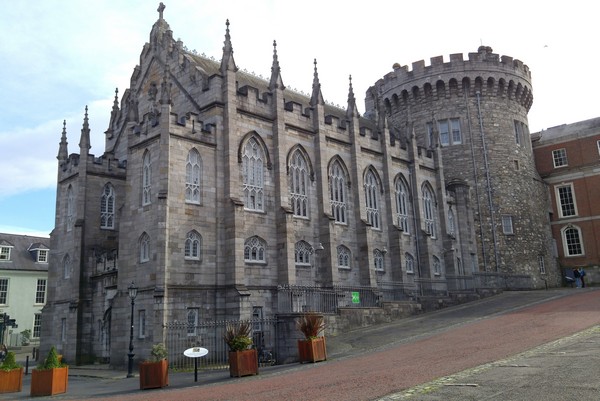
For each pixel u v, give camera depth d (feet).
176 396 58.59
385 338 96.99
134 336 109.91
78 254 134.92
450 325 102.99
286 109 140.77
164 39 144.97
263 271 124.36
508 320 97.96
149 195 115.14
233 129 123.24
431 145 198.29
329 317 111.34
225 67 125.59
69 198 146.00
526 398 37.88
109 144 163.53
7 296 230.07
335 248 141.08
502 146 208.44
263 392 54.13
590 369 46.06
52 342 139.85
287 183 133.39
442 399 40.16
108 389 74.08
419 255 174.50
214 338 110.63
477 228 201.05
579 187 226.17
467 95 210.38
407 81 217.77
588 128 233.55
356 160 156.76
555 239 229.25
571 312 98.37
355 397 44.78
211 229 116.47
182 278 109.09
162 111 113.39
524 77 220.64
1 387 73.77
